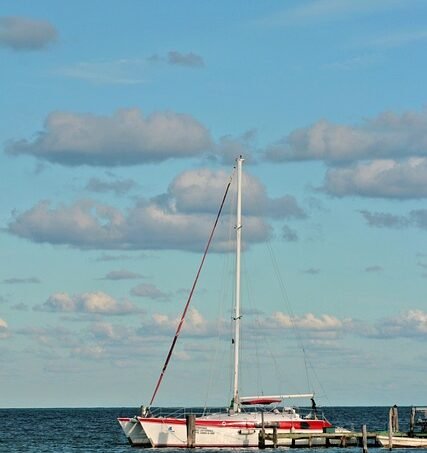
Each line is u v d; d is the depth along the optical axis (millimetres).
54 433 144875
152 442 84188
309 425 86750
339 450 86938
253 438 84000
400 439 88312
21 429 162875
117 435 135500
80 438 127500
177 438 83812
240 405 86375
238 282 89375
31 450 102875
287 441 85938
